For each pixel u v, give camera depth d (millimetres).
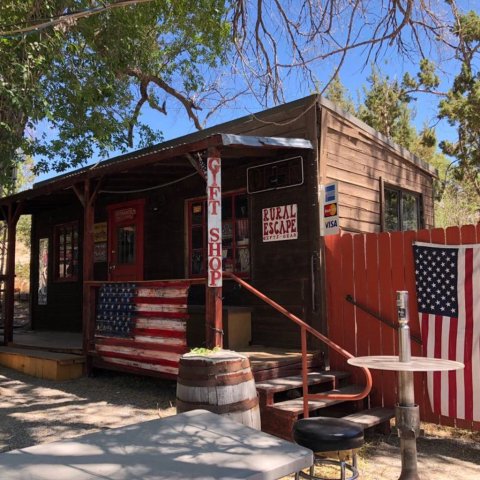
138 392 6930
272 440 2619
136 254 9688
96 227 10727
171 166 7621
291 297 7059
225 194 8086
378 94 18422
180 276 8742
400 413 3586
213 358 4234
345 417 5227
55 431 5262
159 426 2787
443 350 5375
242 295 7711
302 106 7086
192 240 8656
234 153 7023
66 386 7305
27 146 8555
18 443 4883
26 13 6949
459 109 10727
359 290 6293
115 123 9820
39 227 12578
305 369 4859
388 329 6031
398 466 4477
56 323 11781
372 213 8258
